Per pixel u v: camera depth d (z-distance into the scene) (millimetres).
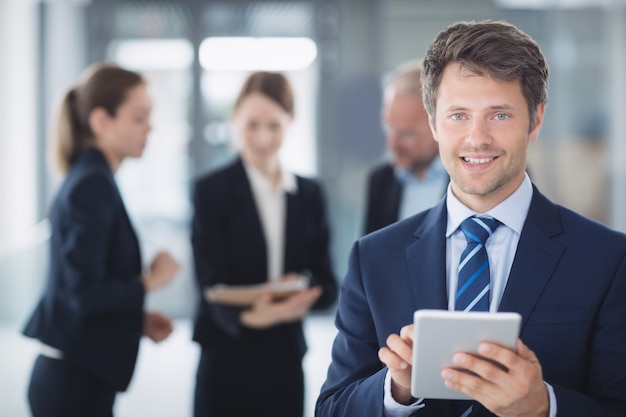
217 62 6578
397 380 1249
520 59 1252
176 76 6574
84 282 2143
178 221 6566
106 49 6496
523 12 6250
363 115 6625
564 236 1332
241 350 2496
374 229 2607
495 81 1253
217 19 6570
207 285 2514
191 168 6574
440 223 1411
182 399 4395
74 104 2369
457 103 1275
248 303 2418
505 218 1353
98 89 2336
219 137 6598
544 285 1302
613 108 6008
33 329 2219
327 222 2754
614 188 6008
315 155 6645
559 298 1294
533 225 1342
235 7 6562
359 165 6625
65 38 6367
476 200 1365
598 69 6043
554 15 6148
